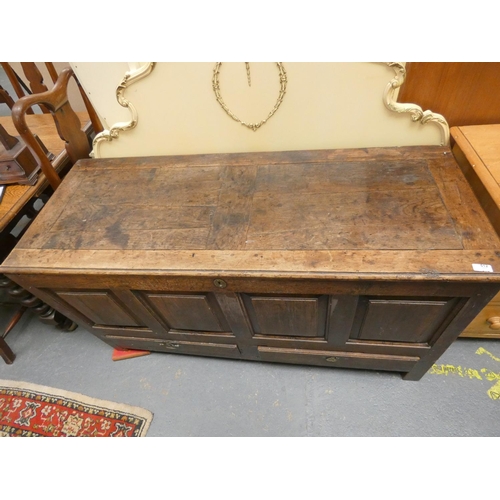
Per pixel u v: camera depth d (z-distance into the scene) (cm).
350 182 91
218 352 121
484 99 94
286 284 76
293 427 113
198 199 95
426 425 108
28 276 87
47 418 125
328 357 109
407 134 101
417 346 95
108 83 101
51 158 127
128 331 118
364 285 73
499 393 111
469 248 71
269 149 113
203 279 78
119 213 95
